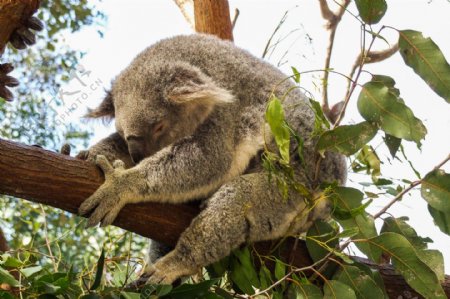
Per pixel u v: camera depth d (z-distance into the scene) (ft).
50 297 12.66
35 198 13.20
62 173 13.37
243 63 17.30
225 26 21.45
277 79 17.25
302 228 15.71
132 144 16.81
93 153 16.43
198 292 13.29
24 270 12.80
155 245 16.31
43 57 24.59
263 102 16.69
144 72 17.44
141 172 14.64
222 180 16.05
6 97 16.01
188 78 16.75
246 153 16.19
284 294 14.64
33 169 13.01
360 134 14.02
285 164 14.03
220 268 14.67
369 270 14.65
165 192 14.83
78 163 13.82
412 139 13.78
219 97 15.72
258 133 16.19
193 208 15.17
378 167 15.12
